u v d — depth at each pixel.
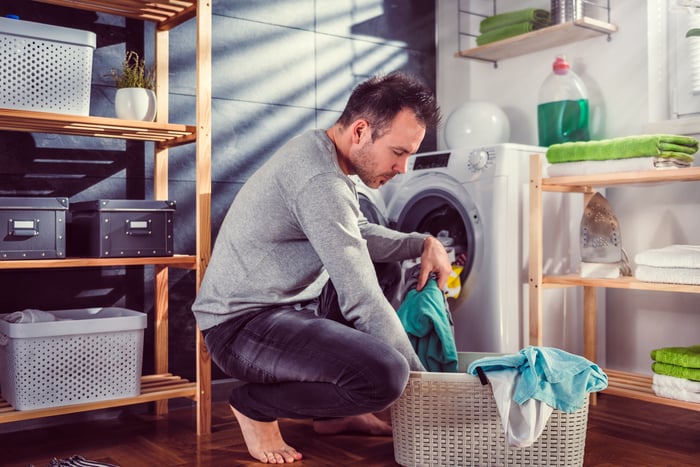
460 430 1.68
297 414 1.70
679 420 2.28
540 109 2.85
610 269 2.39
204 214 2.15
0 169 2.21
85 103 2.06
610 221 2.41
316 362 1.59
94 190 2.37
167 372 2.45
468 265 2.59
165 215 2.16
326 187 1.60
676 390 2.09
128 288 2.44
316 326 1.64
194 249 2.58
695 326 2.56
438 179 2.71
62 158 2.31
